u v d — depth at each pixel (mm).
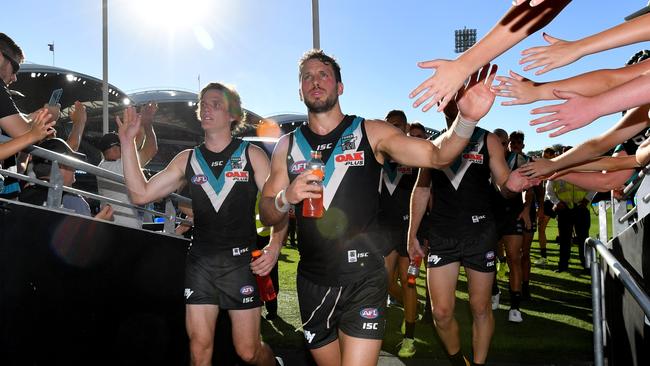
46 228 2955
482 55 1957
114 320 3717
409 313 5234
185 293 4023
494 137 4289
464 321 6527
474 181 4262
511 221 6332
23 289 2734
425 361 5027
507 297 8172
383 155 3098
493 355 5109
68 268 3166
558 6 1886
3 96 3162
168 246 4691
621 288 3490
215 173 4047
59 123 39688
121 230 3855
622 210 4129
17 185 3939
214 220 4008
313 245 3023
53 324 3000
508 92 2230
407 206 5859
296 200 2727
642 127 2662
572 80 2201
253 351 4102
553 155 9922
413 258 4742
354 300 2947
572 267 11180
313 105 3006
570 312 6914
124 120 3955
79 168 3609
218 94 4062
